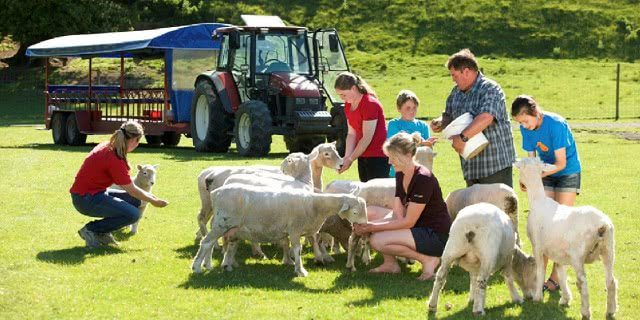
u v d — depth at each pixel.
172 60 24.98
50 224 11.84
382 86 45.47
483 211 7.59
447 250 7.63
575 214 7.51
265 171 10.24
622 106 39.44
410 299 8.18
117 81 47.78
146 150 24.53
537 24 58.31
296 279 8.94
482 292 7.58
